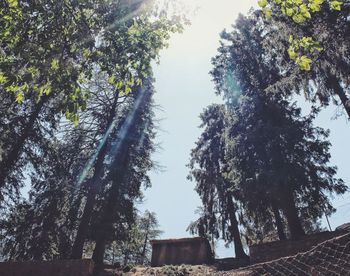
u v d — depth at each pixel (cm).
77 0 568
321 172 2092
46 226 2064
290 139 2006
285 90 1783
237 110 2389
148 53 655
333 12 1305
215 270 1780
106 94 2355
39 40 552
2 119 1836
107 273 1816
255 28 2550
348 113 1692
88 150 2281
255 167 2047
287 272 725
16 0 539
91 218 2109
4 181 1856
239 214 3059
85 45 586
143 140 2525
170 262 2527
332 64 1487
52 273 1433
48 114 1995
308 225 4269
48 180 2122
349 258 625
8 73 533
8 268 1443
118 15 628
